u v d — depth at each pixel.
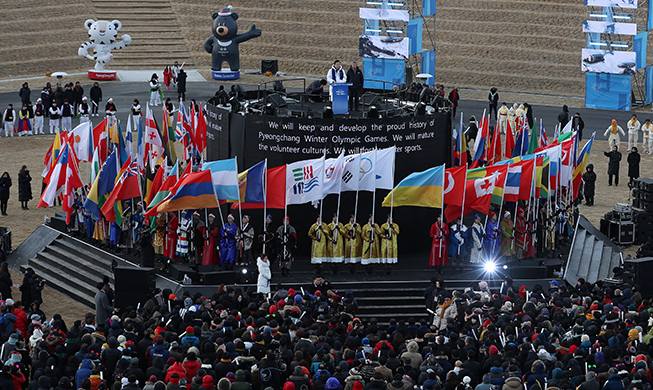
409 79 64.62
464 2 79.19
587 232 36.47
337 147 32.22
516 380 17.39
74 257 32.62
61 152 32.16
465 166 30.33
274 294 27.61
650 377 19.08
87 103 54.12
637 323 22.64
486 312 23.58
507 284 27.09
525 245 32.28
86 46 66.56
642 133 55.38
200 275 29.73
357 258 30.97
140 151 34.81
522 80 70.44
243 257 30.77
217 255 30.88
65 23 75.62
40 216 38.38
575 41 74.50
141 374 18.22
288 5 80.00
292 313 23.30
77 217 33.91
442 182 30.23
